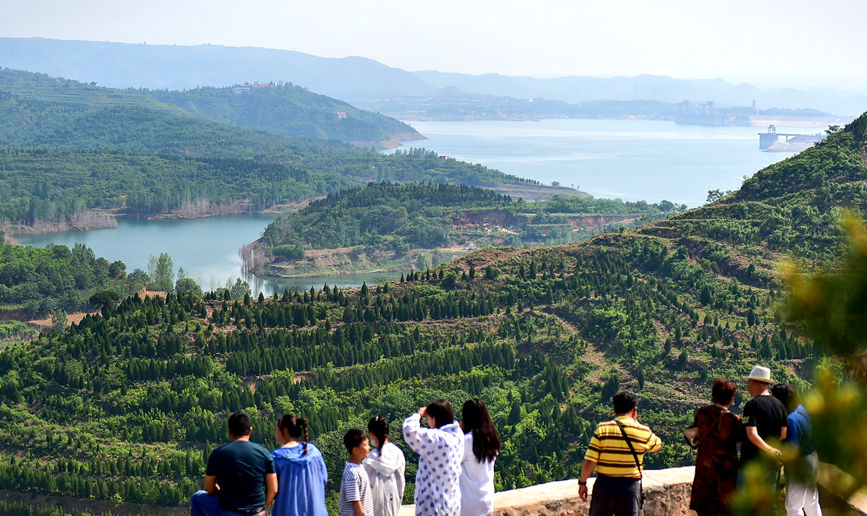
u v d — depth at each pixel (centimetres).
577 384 18925
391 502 1936
